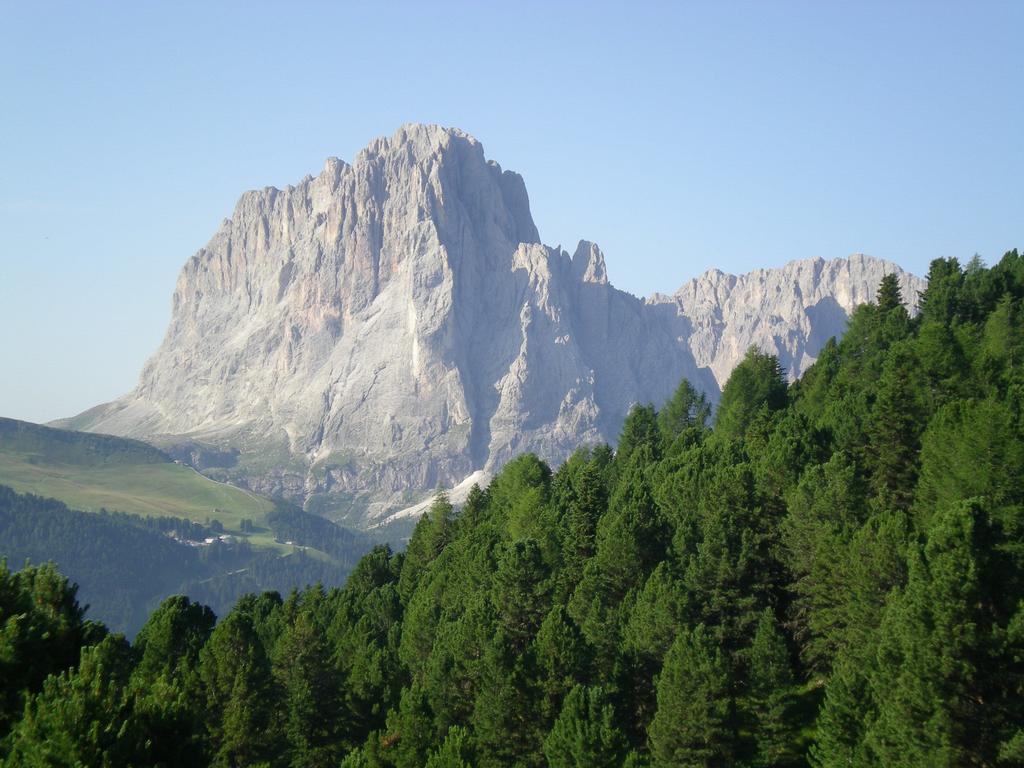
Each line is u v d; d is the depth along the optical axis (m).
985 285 151.00
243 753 79.25
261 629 128.75
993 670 55.53
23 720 46.50
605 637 85.00
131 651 87.19
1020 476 74.06
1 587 57.53
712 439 145.00
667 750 68.88
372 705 89.31
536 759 73.81
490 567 112.44
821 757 63.06
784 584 88.31
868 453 98.75
